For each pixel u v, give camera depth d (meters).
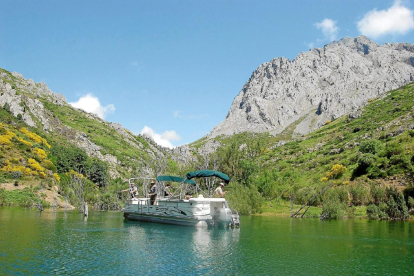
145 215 32.28
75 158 87.06
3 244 18.72
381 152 61.62
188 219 28.09
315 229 27.95
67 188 62.44
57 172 75.88
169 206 29.95
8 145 70.94
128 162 123.00
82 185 64.94
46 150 82.50
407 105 119.00
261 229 27.75
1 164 62.81
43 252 16.92
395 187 45.72
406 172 51.50
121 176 107.19
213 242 20.91
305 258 16.55
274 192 56.91
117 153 129.75
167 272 13.82
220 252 17.83
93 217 37.31
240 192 50.19
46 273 13.32
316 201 50.72
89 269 14.05
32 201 52.06
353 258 16.66
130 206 34.44
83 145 118.56
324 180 61.91
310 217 41.59
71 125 147.50
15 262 14.83
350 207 45.34
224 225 27.86
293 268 14.66
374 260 16.19
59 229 25.59
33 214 38.59
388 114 117.44
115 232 24.83
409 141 65.00
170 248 18.81
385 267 14.89
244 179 65.31
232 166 68.31
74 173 77.69
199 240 21.66
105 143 137.88
